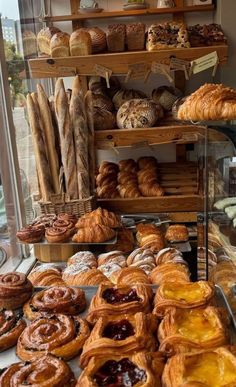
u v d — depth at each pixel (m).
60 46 2.23
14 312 1.31
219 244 1.54
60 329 1.14
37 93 2.21
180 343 1.03
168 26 2.28
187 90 2.92
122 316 1.16
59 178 2.20
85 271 1.64
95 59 2.20
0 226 1.98
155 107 2.40
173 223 2.39
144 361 0.96
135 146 2.31
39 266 1.88
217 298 1.33
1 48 1.98
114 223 2.06
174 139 2.28
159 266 1.59
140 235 2.14
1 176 1.99
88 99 2.21
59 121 2.13
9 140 2.08
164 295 1.21
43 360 1.00
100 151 3.07
